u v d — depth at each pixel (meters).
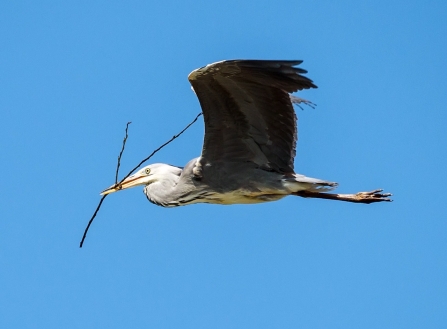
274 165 14.83
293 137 14.70
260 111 14.31
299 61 13.05
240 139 14.66
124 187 16.02
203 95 14.06
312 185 14.71
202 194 15.34
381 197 15.84
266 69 13.29
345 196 15.85
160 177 15.94
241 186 14.94
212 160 14.95
